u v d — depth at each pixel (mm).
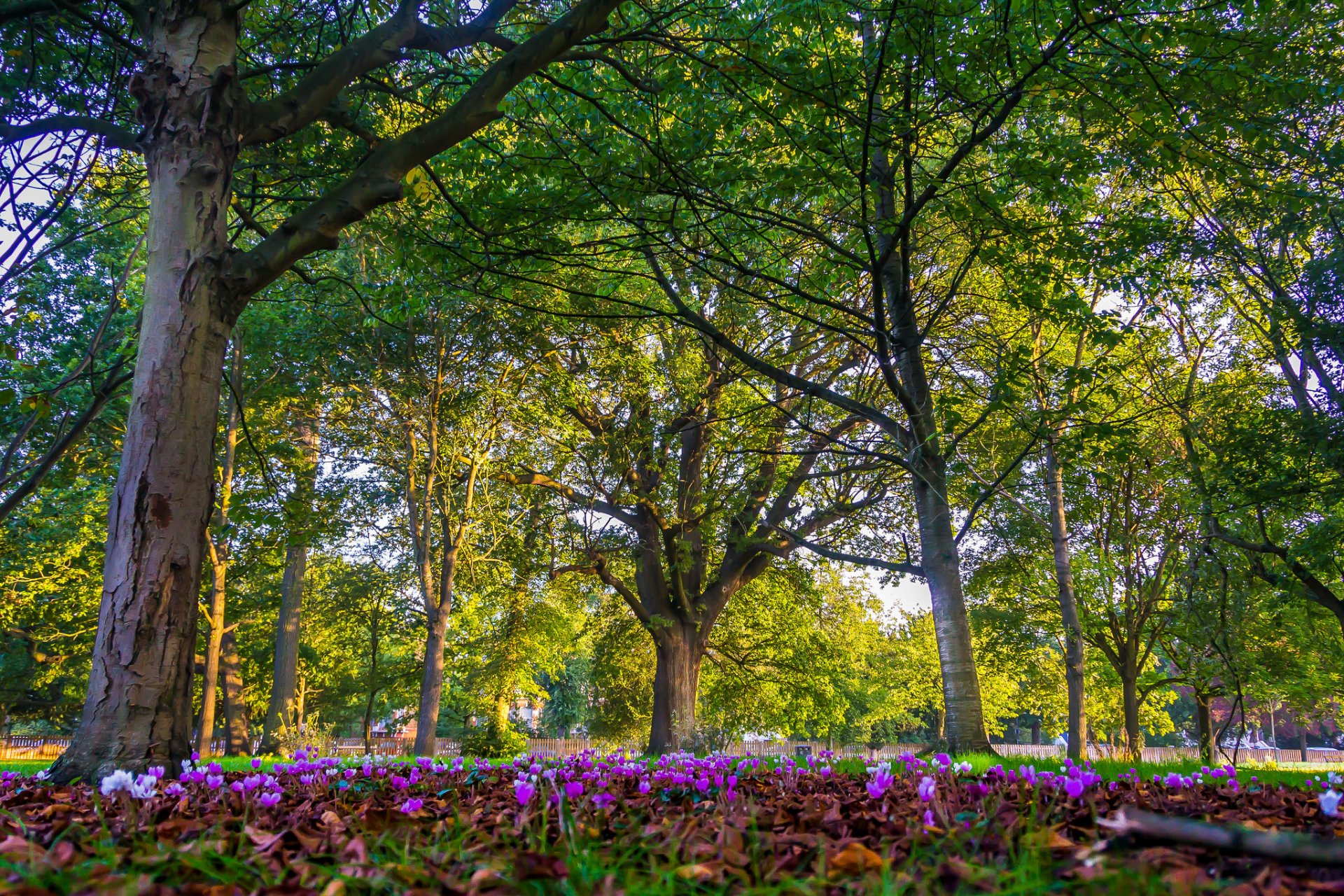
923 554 11227
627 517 21750
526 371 19359
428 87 9898
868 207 9555
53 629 29453
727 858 1880
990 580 24141
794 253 12320
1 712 33844
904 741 60781
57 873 1748
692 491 20938
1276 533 18625
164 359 5668
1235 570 19375
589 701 33594
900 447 11336
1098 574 22547
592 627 27594
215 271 5922
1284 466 15062
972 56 8375
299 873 1869
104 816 2881
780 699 26484
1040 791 3268
